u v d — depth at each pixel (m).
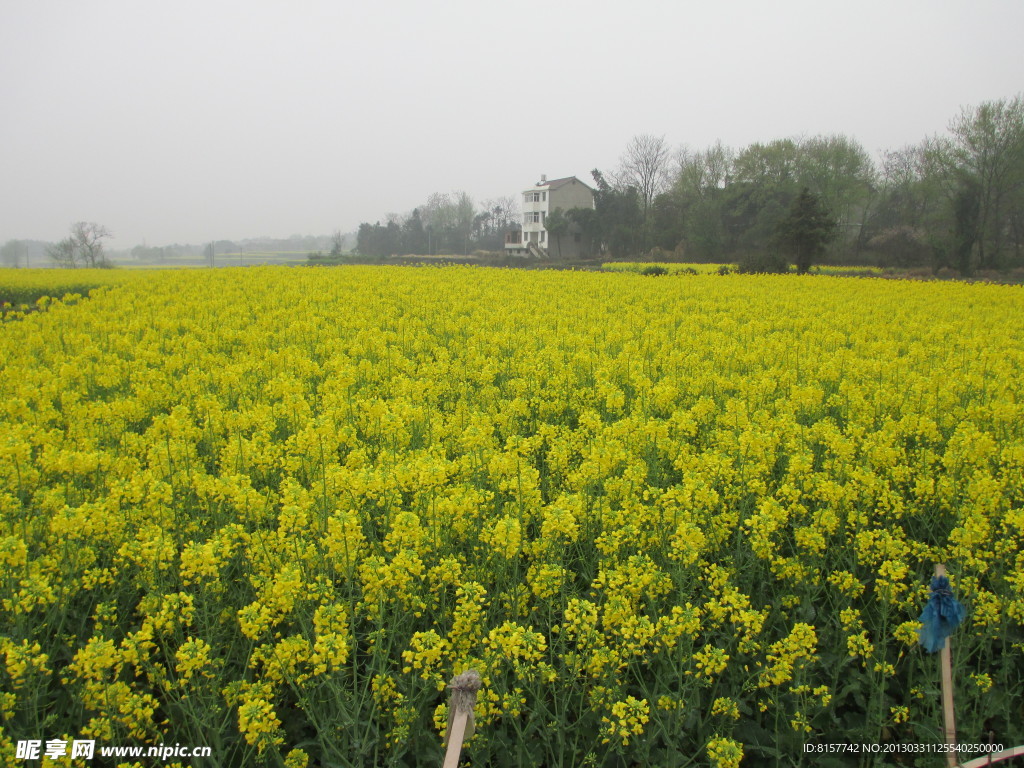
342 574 4.80
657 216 82.56
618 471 6.91
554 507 4.99
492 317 17.17
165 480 6.21
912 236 61.78
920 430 7.46
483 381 10.91
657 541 5.32
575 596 4.81
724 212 73.38
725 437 6.98
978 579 5.00
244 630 4.12
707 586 4.95
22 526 5.20
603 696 4.09
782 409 8.67
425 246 104.25
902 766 4.11
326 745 3.92
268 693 3.88
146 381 10.05
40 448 7.30
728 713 4.14
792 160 78.69
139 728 3.88
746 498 6.06
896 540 5.09
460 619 4.26
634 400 9.54
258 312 19.75
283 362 11.38
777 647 4.17
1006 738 4.18
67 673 4.25
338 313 18.62
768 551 5.07
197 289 24.59
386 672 4.18
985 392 9.73
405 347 14.13
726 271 41.44
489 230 113.44
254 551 4.90
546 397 10.16
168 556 4.68
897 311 20.34
